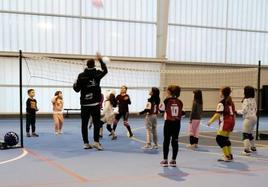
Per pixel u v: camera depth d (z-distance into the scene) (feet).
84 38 55.98
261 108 65.67
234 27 65.26
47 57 53.26
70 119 53.52
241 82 66.08
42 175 18.92
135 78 58.75
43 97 53.98
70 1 54.85
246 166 21.81
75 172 19.69
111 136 34.47
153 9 59.62
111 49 57.67
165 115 21.12
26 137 33.94
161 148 28.12
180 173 19.74
